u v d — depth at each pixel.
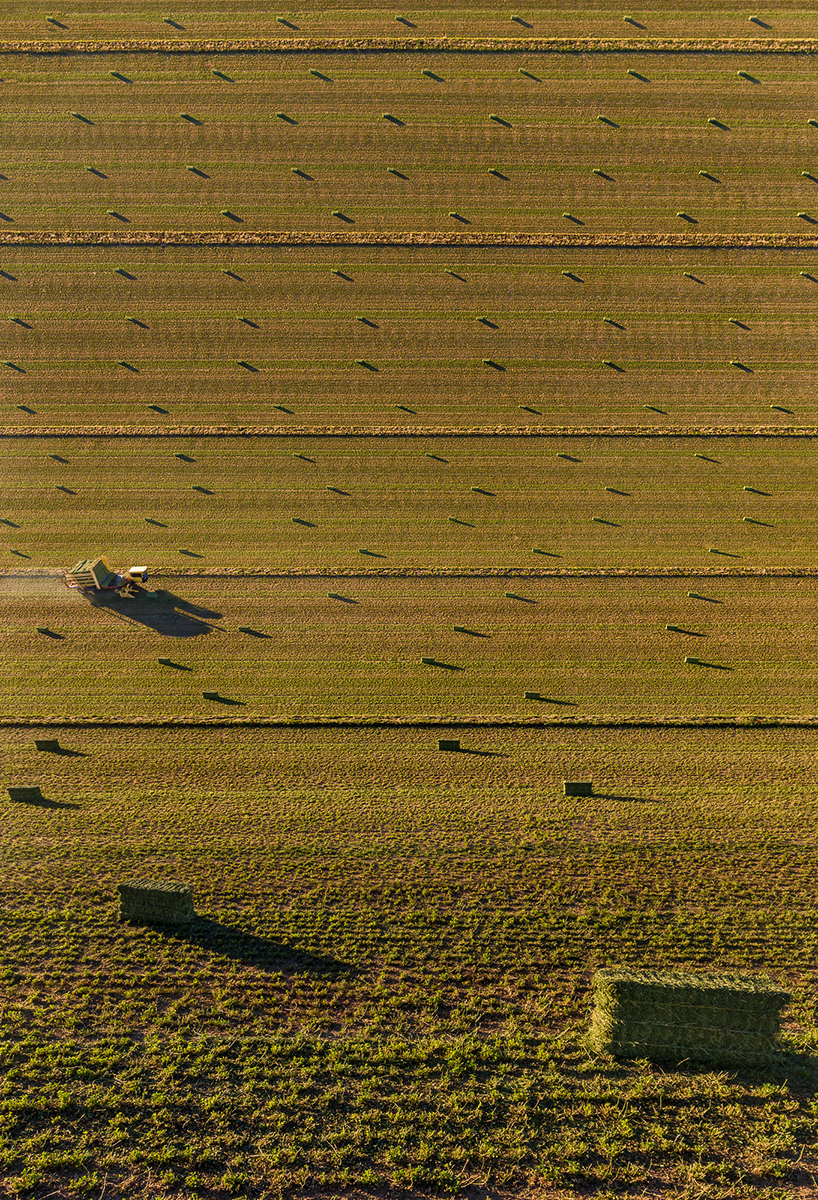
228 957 25.89
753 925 27.81
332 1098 20.66
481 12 55.34
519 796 36.62
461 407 50.56
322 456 49.91
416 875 30.69
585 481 49.16
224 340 51.47
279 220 52.84
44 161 53.84
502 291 51.53
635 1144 19.50
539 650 44.84
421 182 53.00
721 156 52.69
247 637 45.56
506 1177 18.75
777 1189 18.64
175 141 53.91
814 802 36.09
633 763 39.00
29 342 51.50
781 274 51.09
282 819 34.66
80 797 36.44
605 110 53.44
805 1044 22.34
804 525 47.97
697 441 49.44
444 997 24.36
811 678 43.34
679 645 44.75
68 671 44.50
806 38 53.94
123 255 52.41
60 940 26.66
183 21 55.72
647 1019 21.61
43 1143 19.53
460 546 48.12
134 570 46.78
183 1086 21.02
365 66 54.50
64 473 49.88
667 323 50.94
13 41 55.59
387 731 41.38
